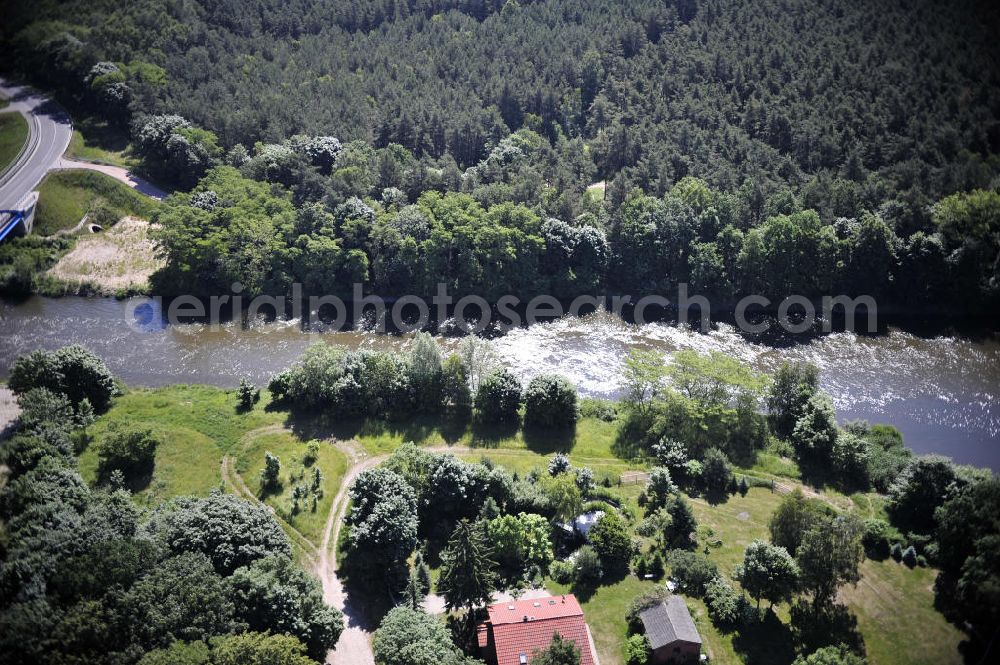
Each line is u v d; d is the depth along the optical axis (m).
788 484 139.75
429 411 155.50
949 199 196.38
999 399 166.38
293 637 96.19
